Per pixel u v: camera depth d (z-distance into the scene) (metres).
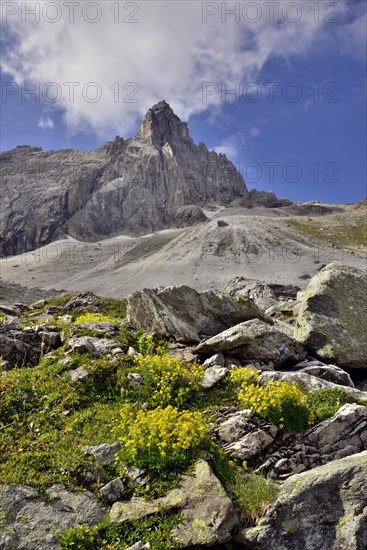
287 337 16.33
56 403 11.54
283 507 8.11
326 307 17.78
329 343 16.62
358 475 8.16
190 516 7.89
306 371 14.59
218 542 7.49
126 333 17.09
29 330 16.66
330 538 7.61
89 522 7.96
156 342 16.92
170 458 8.88
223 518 7.75
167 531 7.66
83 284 161.50
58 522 7.89
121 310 36.16
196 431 9.48
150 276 162.38
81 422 10.72
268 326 16.16
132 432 9.30
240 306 18.64
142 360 13.38
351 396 12.44
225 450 9.87
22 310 37.19
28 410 11.25
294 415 10.84
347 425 10.80
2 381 12.36
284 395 10.99
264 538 7.71
